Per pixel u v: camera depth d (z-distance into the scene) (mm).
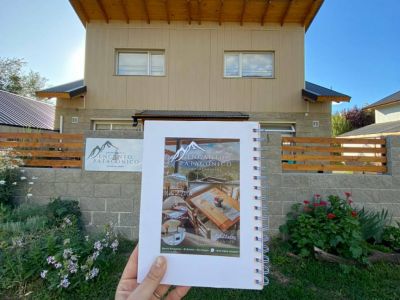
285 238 3672
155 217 941
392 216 3734
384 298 2410
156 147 977
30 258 2568
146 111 6797
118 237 3703
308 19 6852
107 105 6957
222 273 909
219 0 6273
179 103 6977
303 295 2420
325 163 4168
